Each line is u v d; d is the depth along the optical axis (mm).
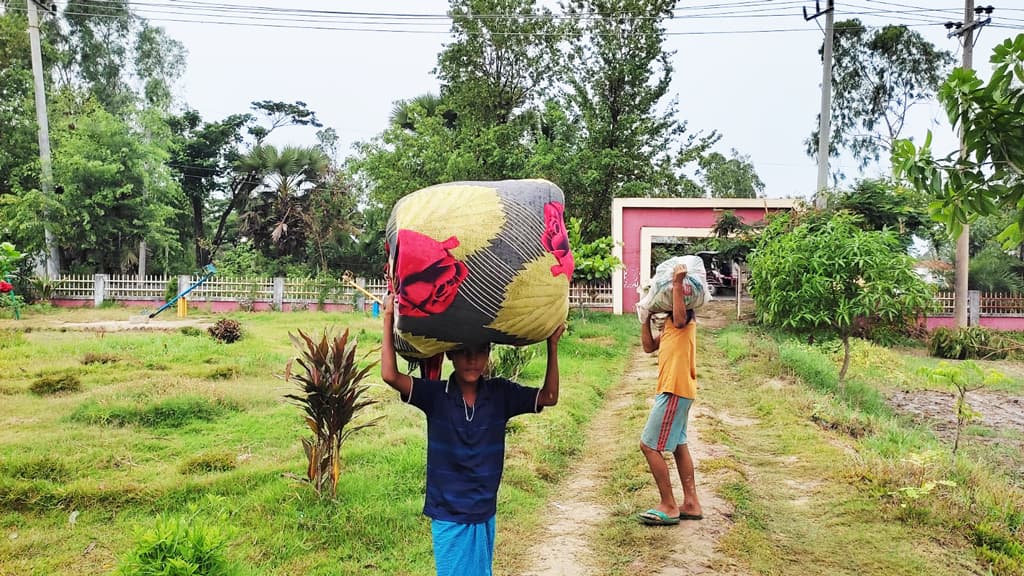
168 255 29281
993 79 3213
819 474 5793
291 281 21531
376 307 19812
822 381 9727
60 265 25578
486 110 27625
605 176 25062
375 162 24141
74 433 6676
